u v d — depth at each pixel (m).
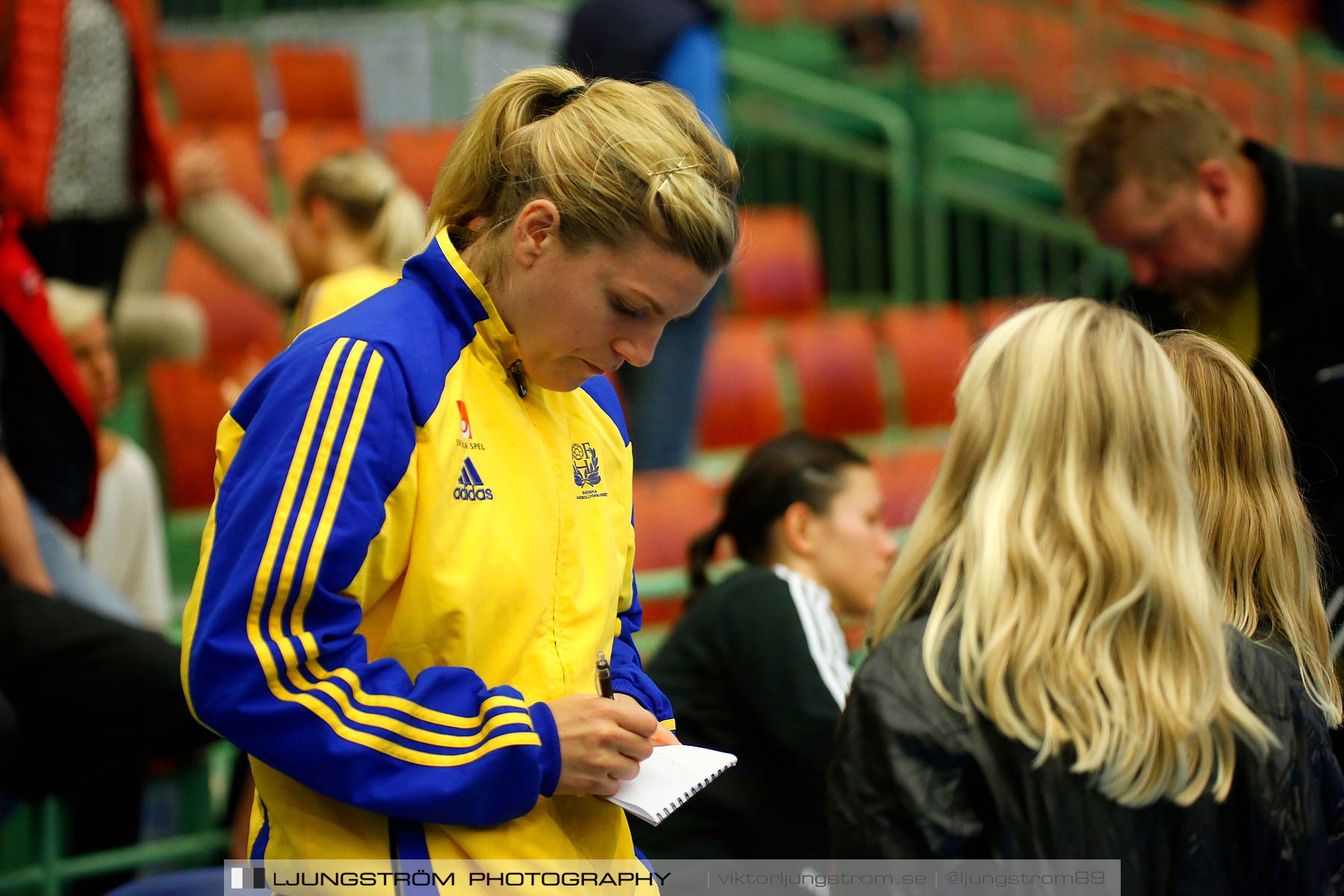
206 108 8.34
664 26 4.98
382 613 1.77
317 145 8.05
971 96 9.91
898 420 7.78
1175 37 10.98
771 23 10.45
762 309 8.23
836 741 1.86
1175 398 1.87
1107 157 3.30
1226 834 1.78
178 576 5.50
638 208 1.69
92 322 4.52
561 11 8.89
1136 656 1.78
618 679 2.03
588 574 1.96
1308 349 3.09
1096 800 1.73
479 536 1.76
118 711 3.40
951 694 1.79
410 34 9.20
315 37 9.23
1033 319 1.98
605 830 1.95
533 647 1.85
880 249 9.30
